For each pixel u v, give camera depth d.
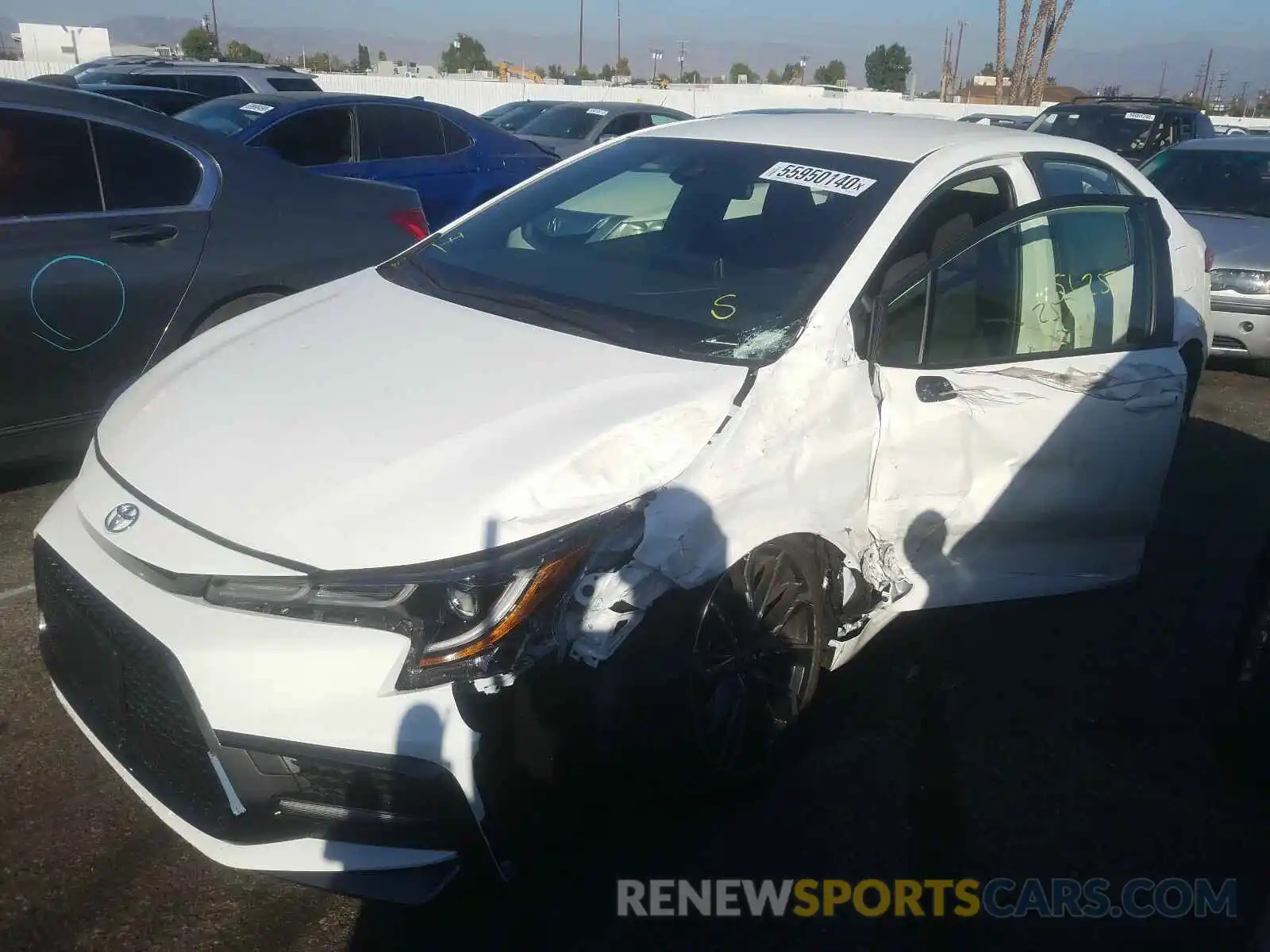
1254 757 3.35
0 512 4.59
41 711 3.29
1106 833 3.08
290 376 2.89
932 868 2.89
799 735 3.25
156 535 2.40
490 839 2.29
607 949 2.55
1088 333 3.74
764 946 2.59
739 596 2.77
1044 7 37.66
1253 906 2.84
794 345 2.94
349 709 2.21
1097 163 4.22
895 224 3.28
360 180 5.57
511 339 3.04
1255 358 7.71
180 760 2.36
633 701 2.48
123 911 2.57
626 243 3.54
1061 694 3.75
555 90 29.36
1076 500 3.57
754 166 3.68
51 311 4.28
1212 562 4.85
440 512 2.34
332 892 2.53
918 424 3.15
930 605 3.40
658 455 2.59
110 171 4.54
